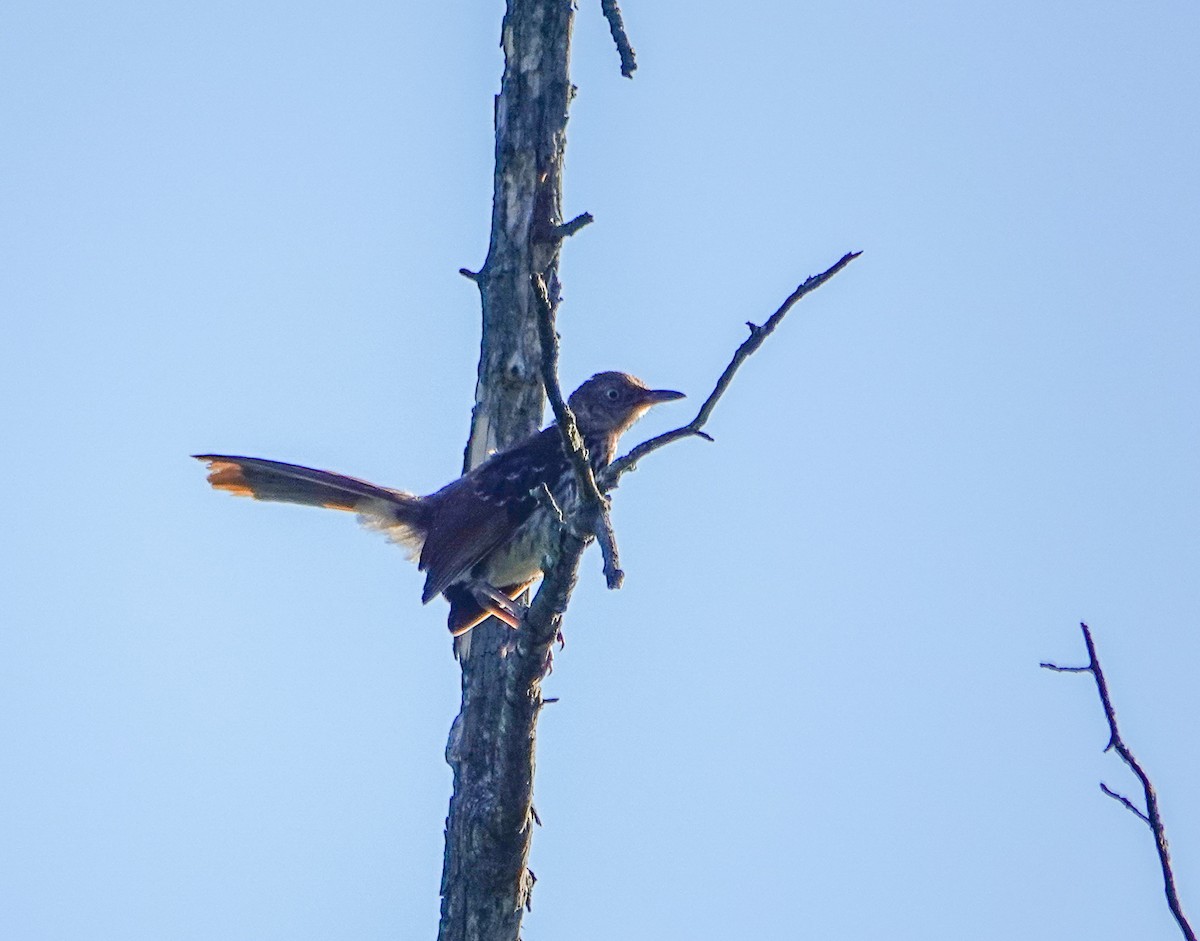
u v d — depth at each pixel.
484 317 13.46
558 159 13.40
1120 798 8.45
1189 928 8.12
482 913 11.52
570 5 13.58
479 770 12.47
